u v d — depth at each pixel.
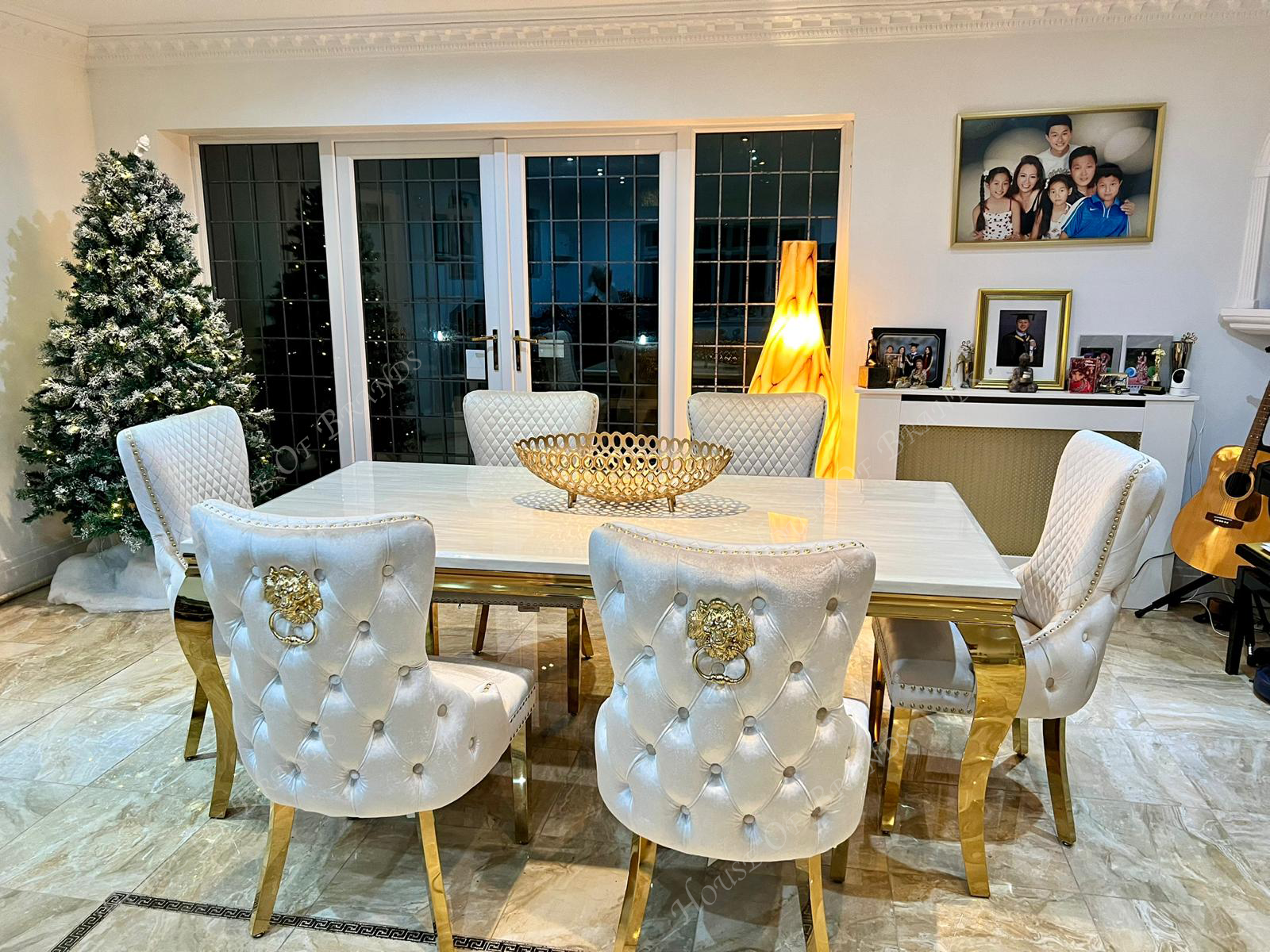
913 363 3.88
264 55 4.08
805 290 3.88
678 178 4.18
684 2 3.65
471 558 1.96
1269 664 2.96
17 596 3.86
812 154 4.09
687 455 2.60
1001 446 3.76
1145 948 1.82
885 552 2.00
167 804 2.32
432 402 4.64
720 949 1.82
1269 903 1.95
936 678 2.04
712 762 1.53
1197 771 2.47
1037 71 3.62
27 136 3.86
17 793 2.36
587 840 2.18
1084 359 3.65
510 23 3.82
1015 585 1.78
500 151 4.28
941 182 3.77
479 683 1.97
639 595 1.47
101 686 3.00
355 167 4.42
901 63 3.70
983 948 1.82
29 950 1.81
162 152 4.30
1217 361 3.68
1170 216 3.62
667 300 4.34
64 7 3.71
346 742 1.67
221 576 1.62
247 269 4.62
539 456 2.38
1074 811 2.29
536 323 4.48
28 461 3.70
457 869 2.07
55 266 4.05
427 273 4.50
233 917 1.91
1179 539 3.34
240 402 3.88
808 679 1.49
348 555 1.55
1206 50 3.47
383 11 3.77
